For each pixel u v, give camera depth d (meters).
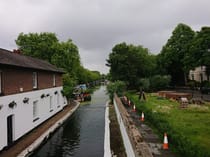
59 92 27.41
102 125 20.56
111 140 14.71
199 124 15.16
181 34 47.16
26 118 16.17
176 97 28.84
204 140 11.59
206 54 34.31
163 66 48.53
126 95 32.06
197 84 45.78
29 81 17.12
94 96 50.25
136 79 43.97
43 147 14.48
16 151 12.56
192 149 7.62
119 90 36.94
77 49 39.72
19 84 15.21
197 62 35.75
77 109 30.33
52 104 23.84
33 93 17.84
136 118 17.48
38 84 19.20
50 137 16.73
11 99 13.91
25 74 16.31
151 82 42.88
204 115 18.39
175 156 9.24
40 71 19.86
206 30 35.16
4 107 12.98
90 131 18.41
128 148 10.80
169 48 47.38
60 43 37.88
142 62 45.47
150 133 12.91
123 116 15.16
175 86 49.88
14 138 14.07
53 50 37.94
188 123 15.40
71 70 38.84
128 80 43.75
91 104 35.47
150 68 47.12
